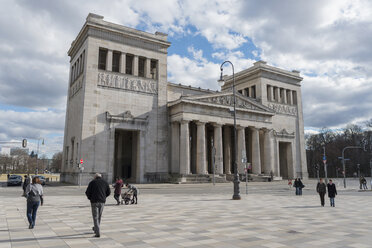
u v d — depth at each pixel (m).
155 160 63.47
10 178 57.84
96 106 58.25
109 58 61.69
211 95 66.44
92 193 12.16
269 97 86.00
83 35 63.66
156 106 65.81
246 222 15.50
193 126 77.50
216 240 11.37
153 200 28.17
